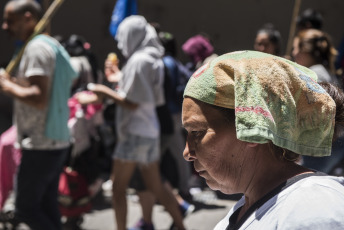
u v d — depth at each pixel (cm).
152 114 446
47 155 403
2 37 961
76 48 569
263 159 128
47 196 422
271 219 118
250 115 116
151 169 454
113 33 667
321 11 921
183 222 491
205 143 128
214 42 941
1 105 955
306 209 112
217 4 933
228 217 149
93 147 497
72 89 550
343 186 120
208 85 125
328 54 404
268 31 484
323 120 124
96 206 586
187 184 568
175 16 941
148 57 443
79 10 948
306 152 126
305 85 122
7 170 475
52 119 400
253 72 120
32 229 411
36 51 388
